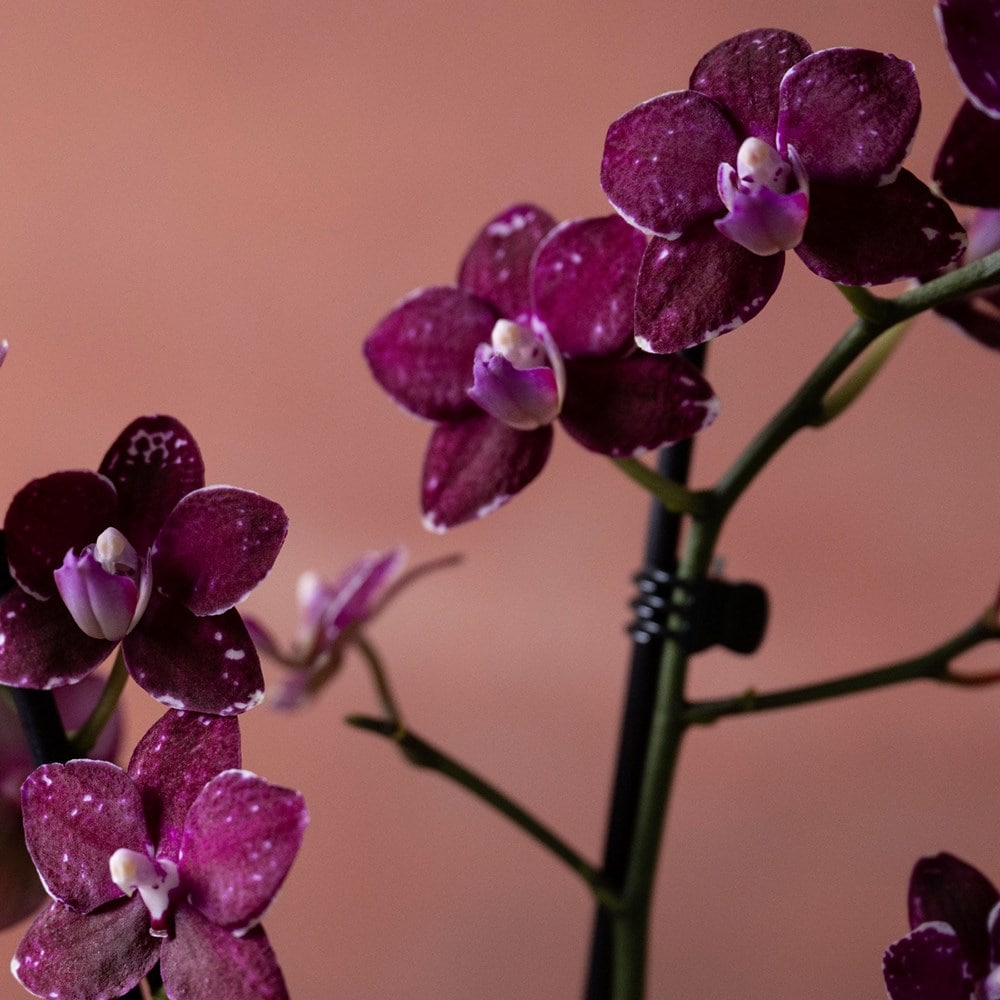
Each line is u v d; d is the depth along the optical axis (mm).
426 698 945
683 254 514
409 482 950
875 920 894
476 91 888
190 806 506
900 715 896
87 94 919
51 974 506
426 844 940
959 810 887
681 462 552
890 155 509
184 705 508
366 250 927
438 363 542
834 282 511
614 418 532
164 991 507
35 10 907
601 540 926
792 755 907
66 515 511
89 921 508
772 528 907
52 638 510
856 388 542
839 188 512
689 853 919
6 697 520
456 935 935
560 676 932
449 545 945
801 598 907
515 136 889
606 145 515
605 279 531
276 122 913
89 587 504
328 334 942
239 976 502
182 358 956
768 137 513
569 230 532
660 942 923
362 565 627
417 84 894
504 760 939
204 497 509
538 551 936
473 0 874
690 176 514
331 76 900
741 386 899
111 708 516
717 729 915
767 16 825
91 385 961
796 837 906
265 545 508
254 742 957
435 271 923
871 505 892
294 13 894
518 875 927
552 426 536
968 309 550
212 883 503
